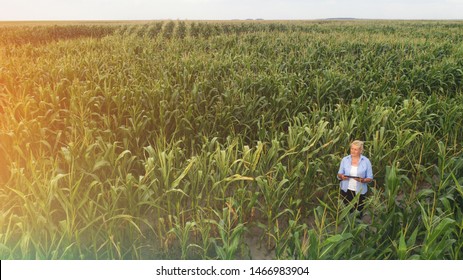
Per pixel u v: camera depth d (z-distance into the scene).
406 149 7.19
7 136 6.78
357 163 5.77
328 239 4.12
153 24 51.19
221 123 8.76
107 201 5.35
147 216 6.05
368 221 6.06
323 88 11.12
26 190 5.34
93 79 11.11
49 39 39.56
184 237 4.84
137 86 9.99
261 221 6.02
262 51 20.84
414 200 5.57
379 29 45.12
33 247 4.79
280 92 10.19
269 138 7.87
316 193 6.67
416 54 17.70
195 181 5.51
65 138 8.17
